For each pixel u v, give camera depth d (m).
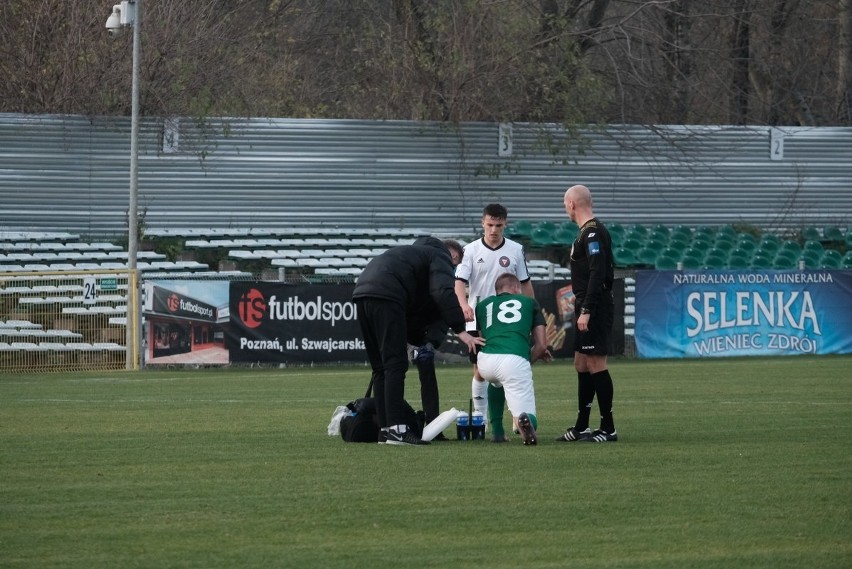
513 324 34.09
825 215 115.44
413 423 34.59
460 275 36.81
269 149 102.44
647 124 112.06
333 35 139.75
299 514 23.89
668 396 50.97
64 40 105.44
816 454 32.28
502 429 35.16
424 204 106.38
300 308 72.56
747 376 62.34
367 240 101.81
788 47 145.38
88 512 24.09
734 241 107.62
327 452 32.59
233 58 114.88
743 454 32.22
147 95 100.75
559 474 28.67
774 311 80.06
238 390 55.03
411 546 21.17
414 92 111.00
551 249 104.69
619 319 78.50
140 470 29.44
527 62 109.38
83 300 72.62
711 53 133.88
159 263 92.25
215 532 22.27
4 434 37.03
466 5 110.00
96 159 98.75
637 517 23.61
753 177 113.88
